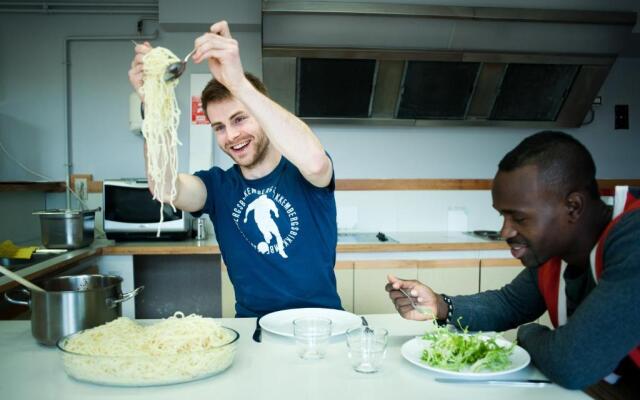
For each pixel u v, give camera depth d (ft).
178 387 3.41
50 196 12.24
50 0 11.90
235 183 5.68
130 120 11.46
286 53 11.07
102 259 10.25
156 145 4.37
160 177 4.60
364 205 12.44
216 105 5.13
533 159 3.59
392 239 11.19
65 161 12.17
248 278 5.52
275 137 4.51
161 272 12.70
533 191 3.57
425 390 3.38
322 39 10.96
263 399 3.22
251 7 11.50
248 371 3.69
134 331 3.88
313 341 3.95
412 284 4.69
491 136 12.70
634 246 3.37
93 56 12.13
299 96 11.71
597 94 12.65
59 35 12.03
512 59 11.50
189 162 12.09
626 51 12.55
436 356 3.81
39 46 12.01
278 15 10.63
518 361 3.83
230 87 4.29
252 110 4.37
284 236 5.37
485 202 12.70
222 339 3.79
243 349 4.15
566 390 3.43
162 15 11.41
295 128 4.53
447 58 11.36
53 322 4.19
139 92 4.40
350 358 3.87
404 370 3.74
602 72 11.89
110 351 3.51
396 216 12.50
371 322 4.99
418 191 12.53
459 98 11.98
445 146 12.62
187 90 12.17
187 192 5.40
